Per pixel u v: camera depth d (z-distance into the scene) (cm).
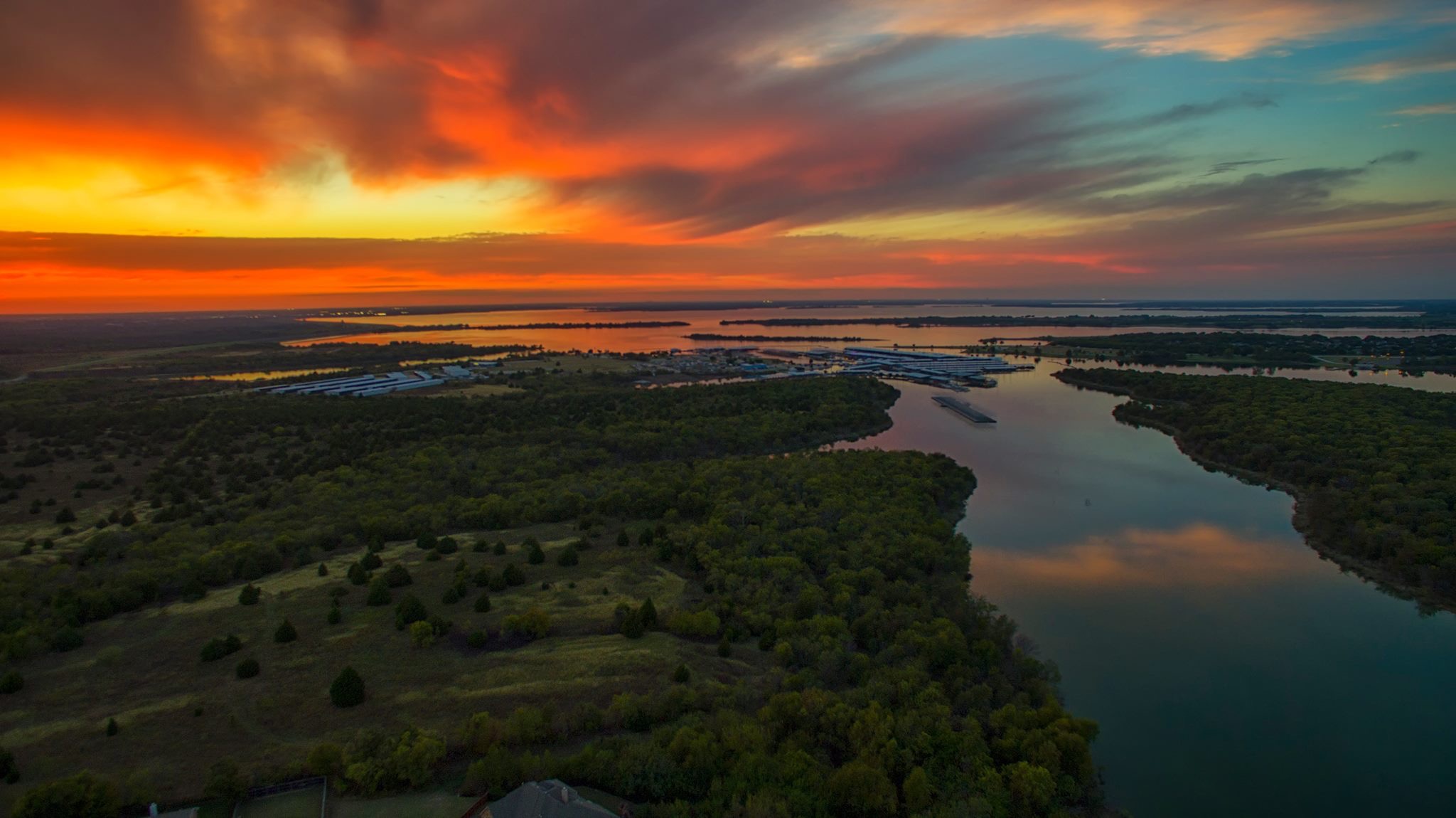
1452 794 9306
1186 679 11638
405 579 13075
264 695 9519
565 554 14162
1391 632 13075
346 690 9275
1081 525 18312
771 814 7425
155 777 7881
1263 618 13575
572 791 7588
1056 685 11319
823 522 16225
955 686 10050
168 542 14688
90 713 9119
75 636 10844
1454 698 11219
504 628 11225
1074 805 8738
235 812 7481
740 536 15250
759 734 8500
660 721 9131
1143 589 14738
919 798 7931
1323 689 11444
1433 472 19275
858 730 8756
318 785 7906
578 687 9844
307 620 11731
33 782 7731
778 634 11406
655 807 7662
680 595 12788
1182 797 9181
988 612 12375
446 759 8400
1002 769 8525
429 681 9919
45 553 14500
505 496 18612
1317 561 16150
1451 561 14100
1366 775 9625
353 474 19912
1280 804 9106
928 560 14300
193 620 11769
